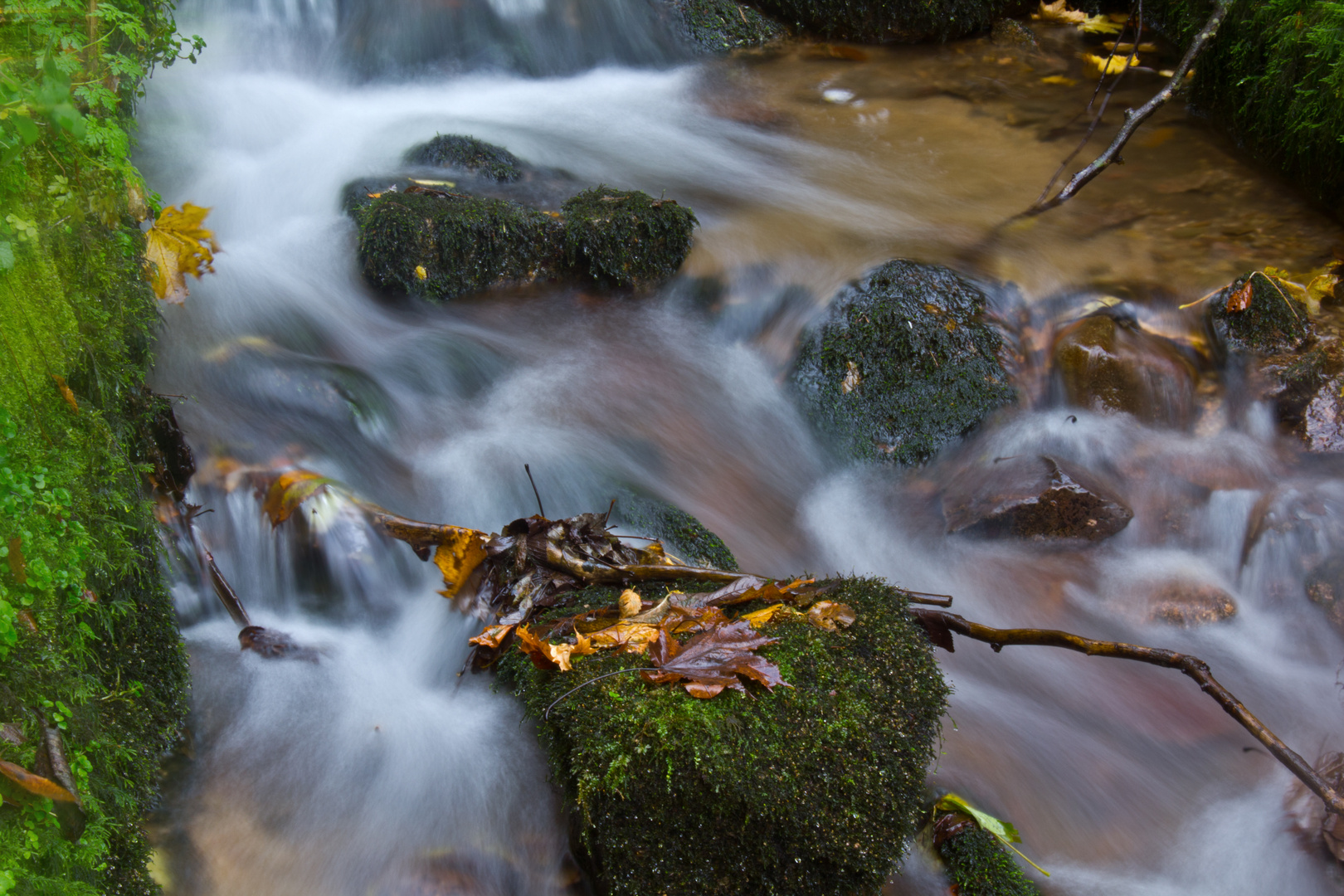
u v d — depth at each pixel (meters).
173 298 3.72
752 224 6.32
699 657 2.68
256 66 7.53
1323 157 6.16
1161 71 8.23
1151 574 4.32
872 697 2.67
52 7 3.08
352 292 5.45
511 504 4.16
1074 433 4.90
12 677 2.19
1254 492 4.59
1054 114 7.80
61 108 2.35
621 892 2.49
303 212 5.97
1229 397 5.07
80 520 2.61
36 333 2.60
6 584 2.28
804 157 7.27
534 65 8.45
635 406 4.99
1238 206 6.43
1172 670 3.88
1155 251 5.99
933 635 3.29
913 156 7.29
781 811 2.42
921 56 8.88
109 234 3.15
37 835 2.08
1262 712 3.74
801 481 4.79
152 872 2.71
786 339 5.41
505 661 3.08
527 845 2.85
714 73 8.63
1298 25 6.15
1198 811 3.32
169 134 6.44
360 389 4.54
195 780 3.00
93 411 2.80
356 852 2.86
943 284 5.34
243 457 3.94
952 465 4.83
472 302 5.53
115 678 2.76
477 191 6.14
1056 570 4.36
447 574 3.50
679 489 4.51
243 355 4.59
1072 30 9.17
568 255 5.59
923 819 3.07
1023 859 3.04
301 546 3.64
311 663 3.39
